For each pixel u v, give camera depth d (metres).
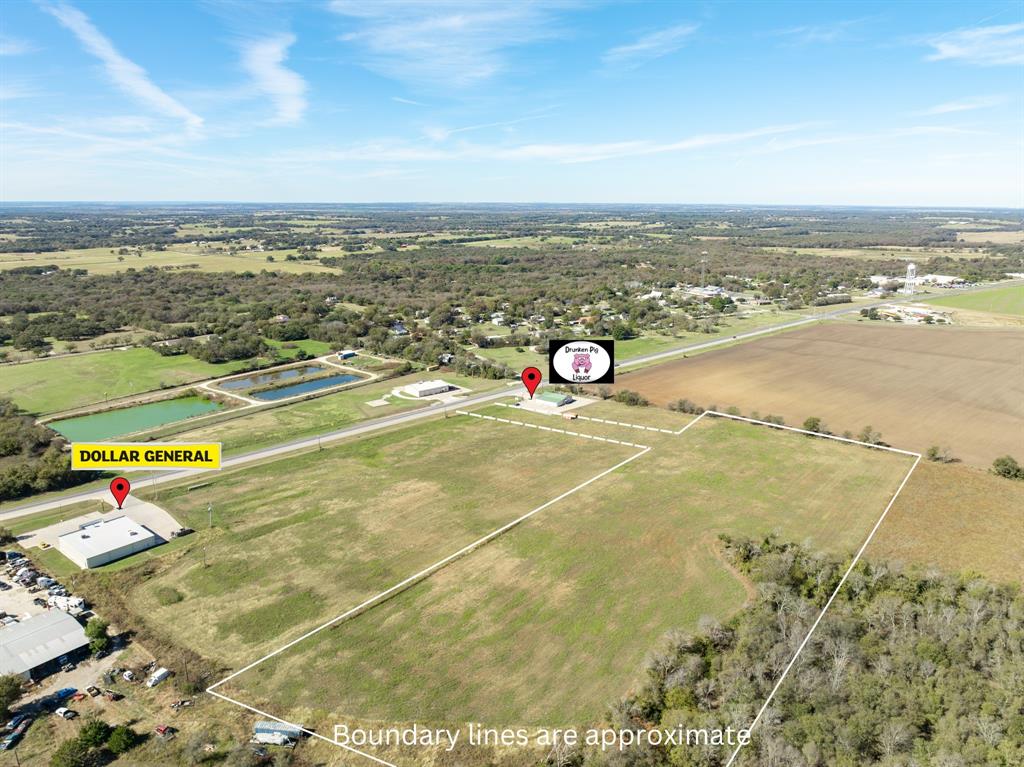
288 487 75.12
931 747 35.06
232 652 46.53
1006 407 104.69
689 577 55.91
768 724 36.75
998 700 38.06
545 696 42.00
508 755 37.41
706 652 45.44
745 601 52.44
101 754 37.84
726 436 91.75
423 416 101.94
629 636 48.03
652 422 98.38
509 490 73.75
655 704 40.56
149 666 45.25
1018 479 76.00
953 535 62.38
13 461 85.31
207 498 72.31
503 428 95.81
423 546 61.34
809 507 68.94
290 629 49.06
